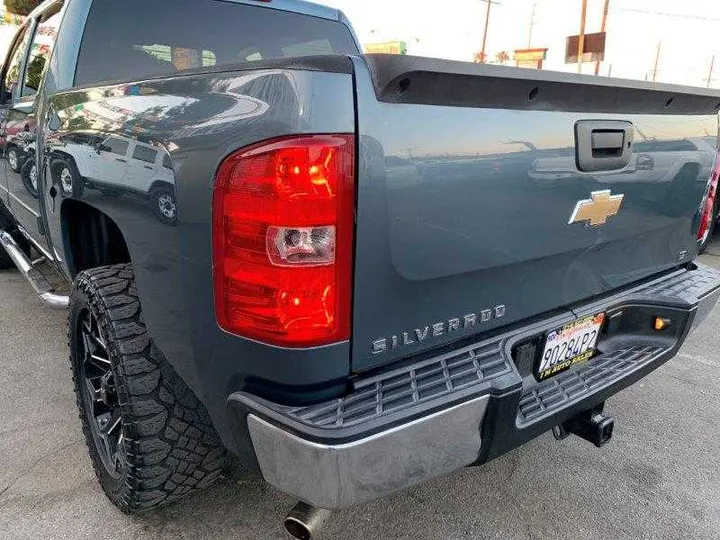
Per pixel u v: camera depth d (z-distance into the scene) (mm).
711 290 2350
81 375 2271
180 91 1541
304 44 3357
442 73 1322
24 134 2900
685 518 2189
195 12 2852
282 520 2092
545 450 2609
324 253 1302
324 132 1249
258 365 1391
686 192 2285
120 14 2629
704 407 3029
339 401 1404
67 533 2004
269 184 1264
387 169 1331
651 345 2225
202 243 1420
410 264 1436
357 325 1396
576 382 1941
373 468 1347
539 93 1584
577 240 1860
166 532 2021
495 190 1558
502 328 1777
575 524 2141
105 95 1905
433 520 2135
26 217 3264
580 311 1980
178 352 1638
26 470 2340
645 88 1838
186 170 1436
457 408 1431
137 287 1760
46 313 4023
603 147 1828
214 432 1879
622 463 2523
